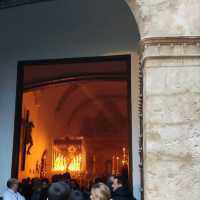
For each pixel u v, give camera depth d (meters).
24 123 10.84
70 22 9.33
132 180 8.20
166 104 4.86
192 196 4.61
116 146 18.62
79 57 9.16
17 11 9.66
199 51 4.95
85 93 16.23
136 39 8.80
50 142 14.91
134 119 8.52
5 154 9.23
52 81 10.23
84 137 18.67
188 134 4.76
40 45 9.45
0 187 9.08
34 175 12.29
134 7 5.21
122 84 14.05
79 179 14.57
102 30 9.08
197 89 4.87
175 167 4.69
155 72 4.95
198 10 5.04
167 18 5.05
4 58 9.60
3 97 9.47
